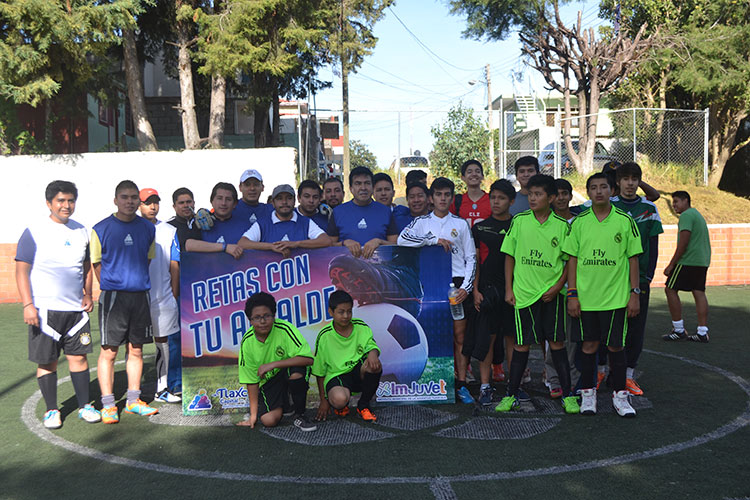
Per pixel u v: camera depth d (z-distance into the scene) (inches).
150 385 246.5
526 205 237.8
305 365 188.1
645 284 213.2
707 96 676.7
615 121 735.1
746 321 353.4
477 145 662.5
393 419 196.5
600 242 189.2
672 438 173.6
